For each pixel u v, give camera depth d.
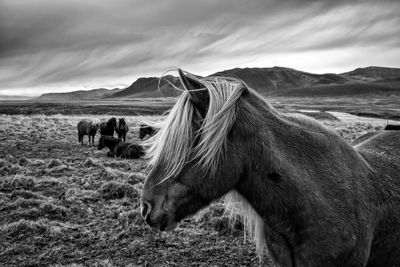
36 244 5.47
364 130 26.27
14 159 11.88
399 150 2.80
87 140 20.19
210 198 2.05
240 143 2.05
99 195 7.82
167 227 2.05
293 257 2.24
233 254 5.24
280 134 2.20
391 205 2.38
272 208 2.15
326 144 2.28
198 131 1.96
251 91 2.32
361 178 2.29
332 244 2.08
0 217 6.44
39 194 7.94
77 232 5.91
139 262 5.00
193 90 1.96
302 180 2.10
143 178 9.29
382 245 2.38
